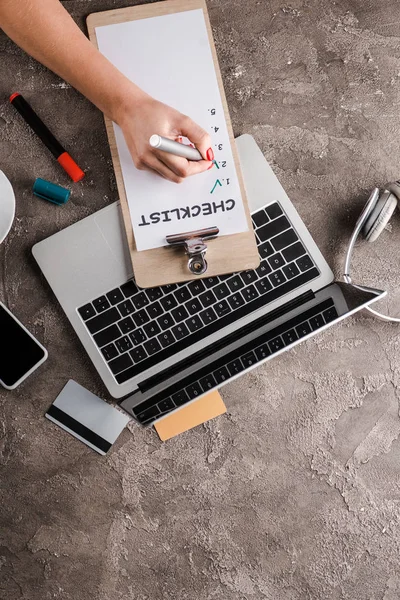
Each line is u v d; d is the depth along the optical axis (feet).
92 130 2.65
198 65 2.59
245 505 2.70
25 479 2.61
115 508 2.64
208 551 2.68
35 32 2.31
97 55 2.41
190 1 2.61
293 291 2.60
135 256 2.54
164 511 2.67
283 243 2.61
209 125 2.58
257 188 2.61
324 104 2.73
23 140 2.63
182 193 2.56
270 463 2.71
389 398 2.74
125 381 2.54
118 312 2.55
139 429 2.65
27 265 2.62
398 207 2.69
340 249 2.73
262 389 2.71
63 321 2.63
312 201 2.73
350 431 2.73
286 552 2.70
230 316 2.57
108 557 2.64
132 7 2.59
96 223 2.58
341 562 2.72
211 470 2.68
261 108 2.71
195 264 2.52
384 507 2.73
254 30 2.71
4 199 2.39
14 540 2.61
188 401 2.37
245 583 2.69
